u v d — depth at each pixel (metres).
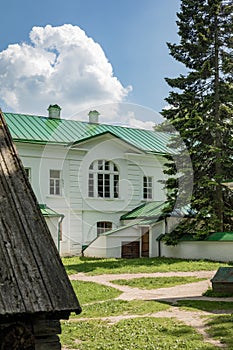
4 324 2.17
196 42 19.12
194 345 5.45
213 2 18.62
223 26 18.86
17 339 2.18
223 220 18.81
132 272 13.83
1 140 3.17
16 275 2.24
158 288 10.83
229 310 7.83
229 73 18.64
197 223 18.34
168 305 8.38
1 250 2.35
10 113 21.36
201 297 9.43
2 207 2.59
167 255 18.80
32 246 2.42
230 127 18.62
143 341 5.71
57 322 2.35
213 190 18.39
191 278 12.28
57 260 2.40
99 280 12.17
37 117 21.59
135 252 18.36
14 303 2.12
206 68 18.36
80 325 6.72
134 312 7.79
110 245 17.36
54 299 2.19
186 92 18.84
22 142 18.88
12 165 2.94
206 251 17.72
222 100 18.61
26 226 2.53
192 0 19.03
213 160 18.38
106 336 6.03
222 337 5.81
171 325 6.62
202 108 18.59
